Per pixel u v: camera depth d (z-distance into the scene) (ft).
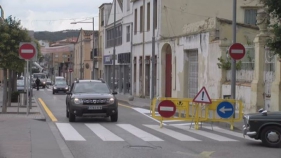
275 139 46.75
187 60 111.45
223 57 89.30
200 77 100.94
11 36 75.00
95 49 239.91
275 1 46.80
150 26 138.72
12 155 38.45
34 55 70.59
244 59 83.15
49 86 286.66
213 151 44.06
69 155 40.11
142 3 147.54
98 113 68.90
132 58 160.76
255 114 48.34
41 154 39.47
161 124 63.82
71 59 327.47
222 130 62.23
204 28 100.42
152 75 119.34
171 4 129.18
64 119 74.43
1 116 70.79
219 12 130.82
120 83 182.80
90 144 47.39
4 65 75.00
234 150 44.93
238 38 97.14
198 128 63.21
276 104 70.64
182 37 112.37
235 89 76.23
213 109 62.69
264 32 75.51
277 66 70.90
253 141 51.42
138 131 59.11
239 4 130.21
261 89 75.66
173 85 119.03
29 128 56.59
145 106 107.45
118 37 185.88
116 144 47.60
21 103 91.56
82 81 75.51
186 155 41.50
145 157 40.19
